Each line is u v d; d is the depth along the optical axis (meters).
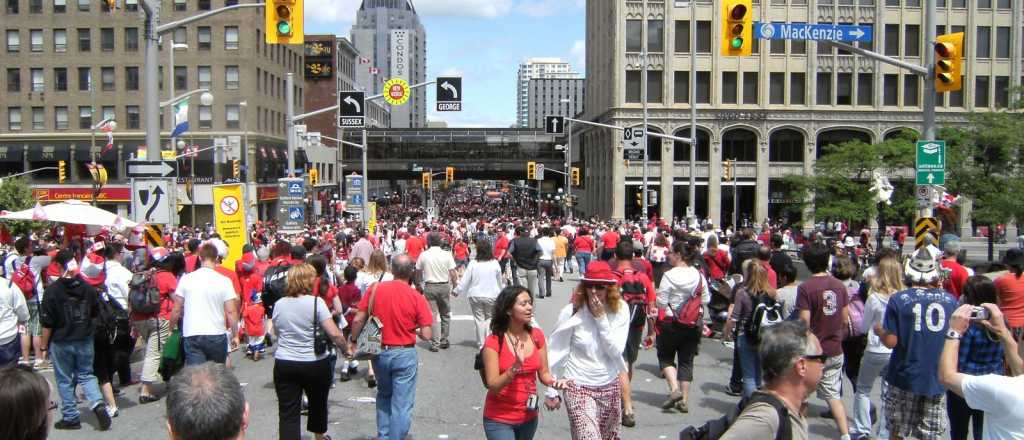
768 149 62.69
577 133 87.69
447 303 14.59
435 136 97.31
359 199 44.47
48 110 62.88
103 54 62.59
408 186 173.12
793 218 61.00
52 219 15.93
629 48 62.88
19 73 62.81
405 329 8.30
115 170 62.88
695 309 9.88
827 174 47.03
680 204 64.00
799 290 8.54
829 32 17.14
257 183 64.81
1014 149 36.09
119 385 11.60
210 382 3.30
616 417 6.85
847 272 9.15
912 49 61.06
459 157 97.94
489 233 34.69
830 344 8.41
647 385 11.58
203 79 63.44
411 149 97.75
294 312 7.78
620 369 6.88
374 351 8.39
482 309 13.73
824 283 8.47
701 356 13.74
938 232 17.30
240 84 63.44
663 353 10.09
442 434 9.21
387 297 8.30
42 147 62.69
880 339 7.73
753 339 9.13
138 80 62.66
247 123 63.66
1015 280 8.69
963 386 5.28
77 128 62.88
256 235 25.64
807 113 61.97
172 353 9.60
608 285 6.73
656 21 62.56
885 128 61.75
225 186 18.67
